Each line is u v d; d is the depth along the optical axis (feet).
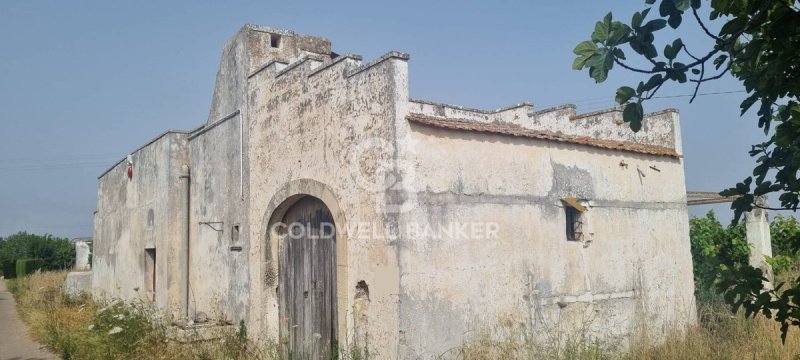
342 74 24.95
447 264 23.15
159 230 39.96
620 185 30.45
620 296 29.48
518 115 38.17
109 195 53.67
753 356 24.77
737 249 35.73
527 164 26.45
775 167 9.27
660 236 32.01
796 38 7.80
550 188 27.25
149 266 43.27
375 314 22.65
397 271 21.71
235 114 33.42
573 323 27.22
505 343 24.02
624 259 30.01
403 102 22.47
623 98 8.20
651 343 27.48
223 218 34.14
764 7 7.69
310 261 27.86
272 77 30.12
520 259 25.64
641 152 31.30
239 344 29.73
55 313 43.55
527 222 26.12
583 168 28.86
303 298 28.14
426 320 22.29
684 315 31.94
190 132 39.22
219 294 34.14
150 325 32.76
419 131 22.82
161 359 28.50
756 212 35.47
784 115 8.95
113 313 35.32
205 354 28.71
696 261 38.14
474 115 37.27
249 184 31.55
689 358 25.31
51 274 89.04
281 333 29.58
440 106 35.58
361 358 23.16
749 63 8.97
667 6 7.45
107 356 29.37
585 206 28.63
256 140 31.22
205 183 36.76
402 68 22.59
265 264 29.76
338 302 24.44
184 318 34.76
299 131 27.63
